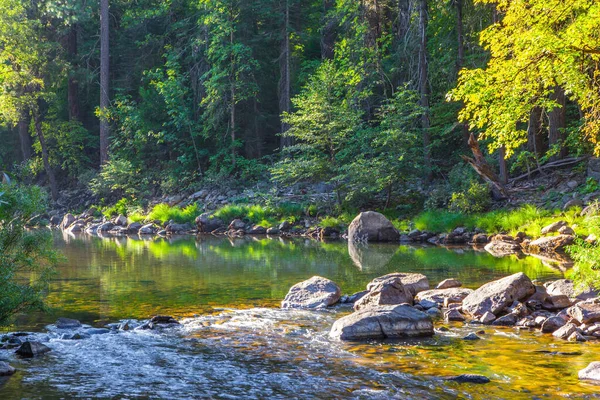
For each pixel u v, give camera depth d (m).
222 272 16.38
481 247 21.98
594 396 6.39
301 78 40.19
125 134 43.12
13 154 52.59
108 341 8.91
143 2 47.62
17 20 42.44
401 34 34.50
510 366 7.50
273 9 39.44
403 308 9.45
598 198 22.64
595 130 13.54
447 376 7.11
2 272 8.35
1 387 6.75
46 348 8.31
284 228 30.38
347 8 36.09
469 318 10.35
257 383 6.91
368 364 7.64
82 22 47.50
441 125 32.44
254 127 40.72
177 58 42.25
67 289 13.66
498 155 29.69
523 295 10.70
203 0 40.38
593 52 11.80
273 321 10.29
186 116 40.75
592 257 9.18
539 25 12.25
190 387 6.78
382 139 28.94
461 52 29.62
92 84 49.53
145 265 18.06
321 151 32.69
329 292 11.95
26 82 42.03
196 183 39.69
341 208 30.42
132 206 39.38
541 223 22.44
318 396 6.48
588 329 9.10
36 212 9.03
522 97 12.70
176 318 10.57
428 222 25.83
